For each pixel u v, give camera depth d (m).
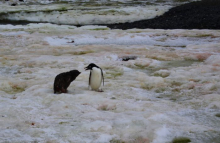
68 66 19.70
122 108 11.52
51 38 31.38
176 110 11.39
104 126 9.20
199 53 22.45
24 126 9.30
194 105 12.00
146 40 31.42
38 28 38.47
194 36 32.12
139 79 16.41
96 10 54.03
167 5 60.06
